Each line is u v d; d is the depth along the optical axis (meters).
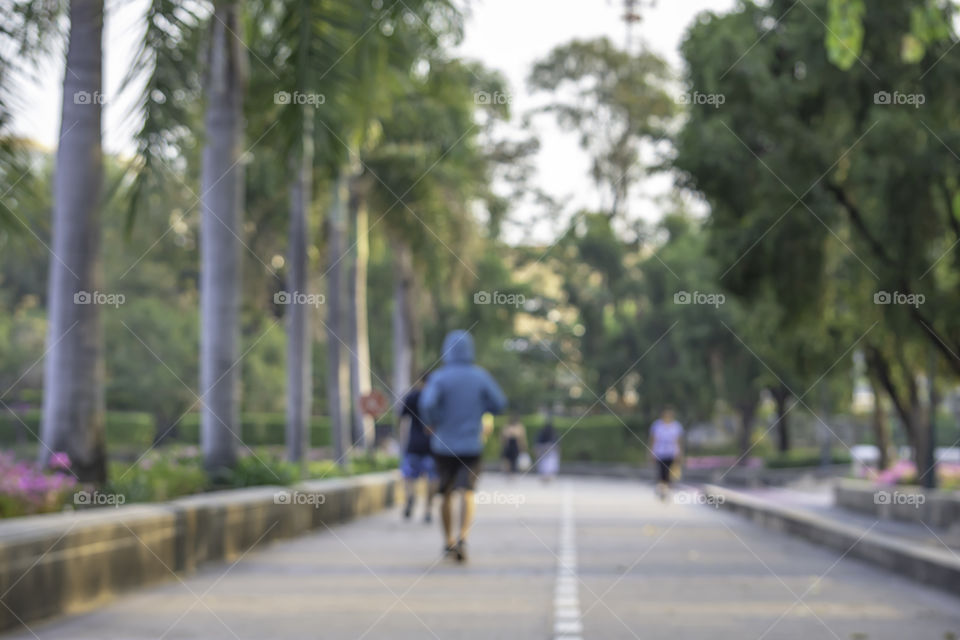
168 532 16.73
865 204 28.08
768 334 37.53
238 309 26.03
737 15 29.14
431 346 79.06
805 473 66.56
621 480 74.44
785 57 28.66
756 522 31.62
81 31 18.73
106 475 19.17
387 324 89.69
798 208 27.95
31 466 18.39
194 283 84.94
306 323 37.66
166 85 18.08
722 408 91.00
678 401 82.25
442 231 49.22
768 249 28.27
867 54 26.53
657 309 81.81
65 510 16.73
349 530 27.00
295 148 18.55
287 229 49.38
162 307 81.12
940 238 26.75
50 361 18.97
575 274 84.06
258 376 82.19
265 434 83.12
